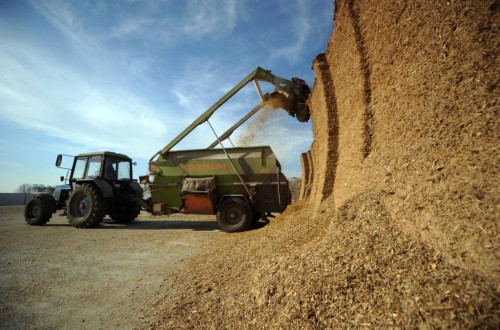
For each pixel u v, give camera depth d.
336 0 4.71
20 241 6.23
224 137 8.40
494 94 2.02
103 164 8.98
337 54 4.81
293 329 1.79
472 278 1.45
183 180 8.13
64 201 9.87
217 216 7.55
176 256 4.76
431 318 1.38
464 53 2.26
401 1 2.99
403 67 2.96
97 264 4.32
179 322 2.36
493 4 2.17
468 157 1.91
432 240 1.81
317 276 2.10
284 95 7.98
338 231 2.60
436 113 2.38
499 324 1.22
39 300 3.00
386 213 2.41
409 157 2.44
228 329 2.14
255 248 4.10
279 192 7.64
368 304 1.69
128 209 9.91
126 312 2.69
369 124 3.46
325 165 4.83
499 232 1.46
